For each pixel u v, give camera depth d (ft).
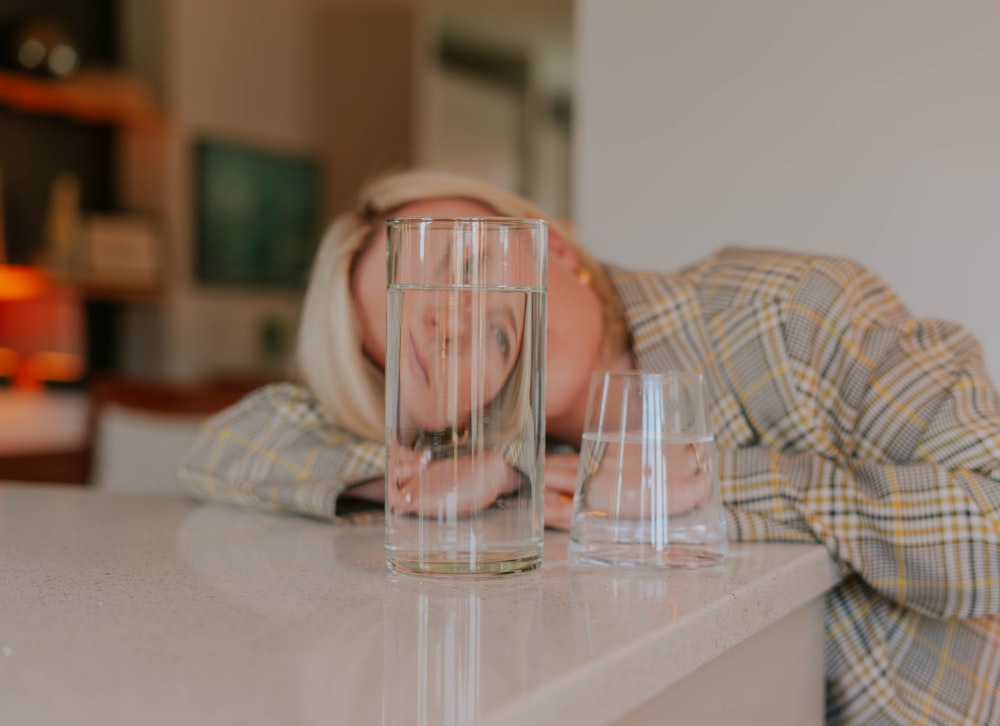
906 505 3.26
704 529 2.85
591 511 2.84
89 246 14.96
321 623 2.34
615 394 2.84
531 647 2.22
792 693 3.14
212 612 2.40
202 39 16.67
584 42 6.10
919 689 3.64
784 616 3.01
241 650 2.18
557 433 3.65
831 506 3.28
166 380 16.03
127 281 15.35
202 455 3.85
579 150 6.14
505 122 24.56
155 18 16.10
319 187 19.57
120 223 15.34
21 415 12.05
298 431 3.85
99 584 2.62
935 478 3.28
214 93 16.99
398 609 2.44
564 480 3.28
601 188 6.09
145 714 1.92
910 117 5.34
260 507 3.62
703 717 2.60
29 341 15.24
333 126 20.06
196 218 16.58
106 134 16.03
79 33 15.48
